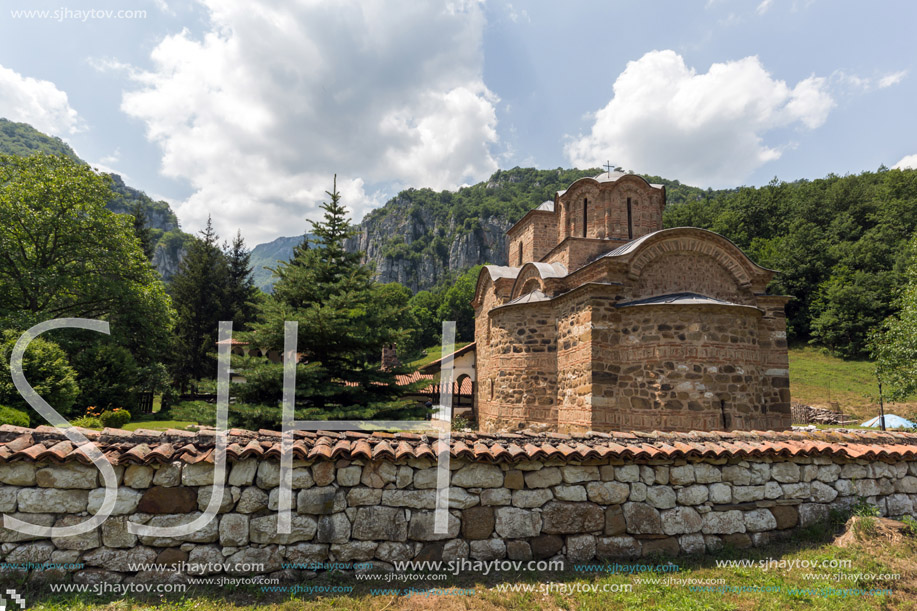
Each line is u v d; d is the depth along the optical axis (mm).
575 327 14445
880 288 44375
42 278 21609
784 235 59844
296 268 13422
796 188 71625
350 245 184000
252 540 5504
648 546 6500
